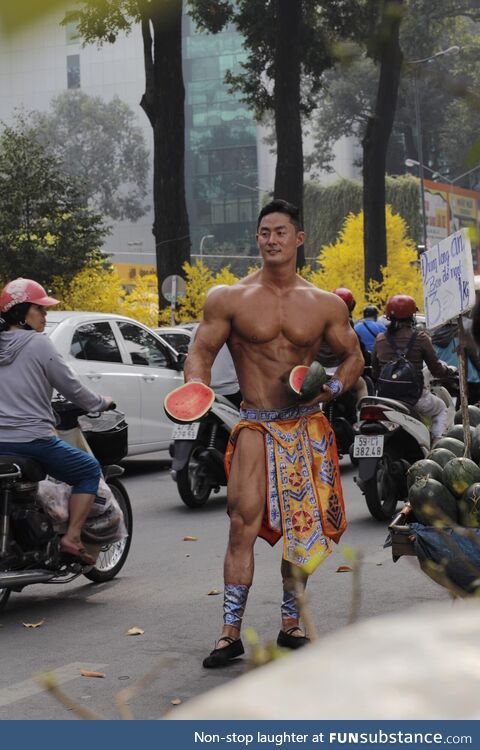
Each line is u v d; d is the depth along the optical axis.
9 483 5.89
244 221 100.88
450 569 4.06
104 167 76.62
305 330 4.83
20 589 6.15
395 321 8.86
